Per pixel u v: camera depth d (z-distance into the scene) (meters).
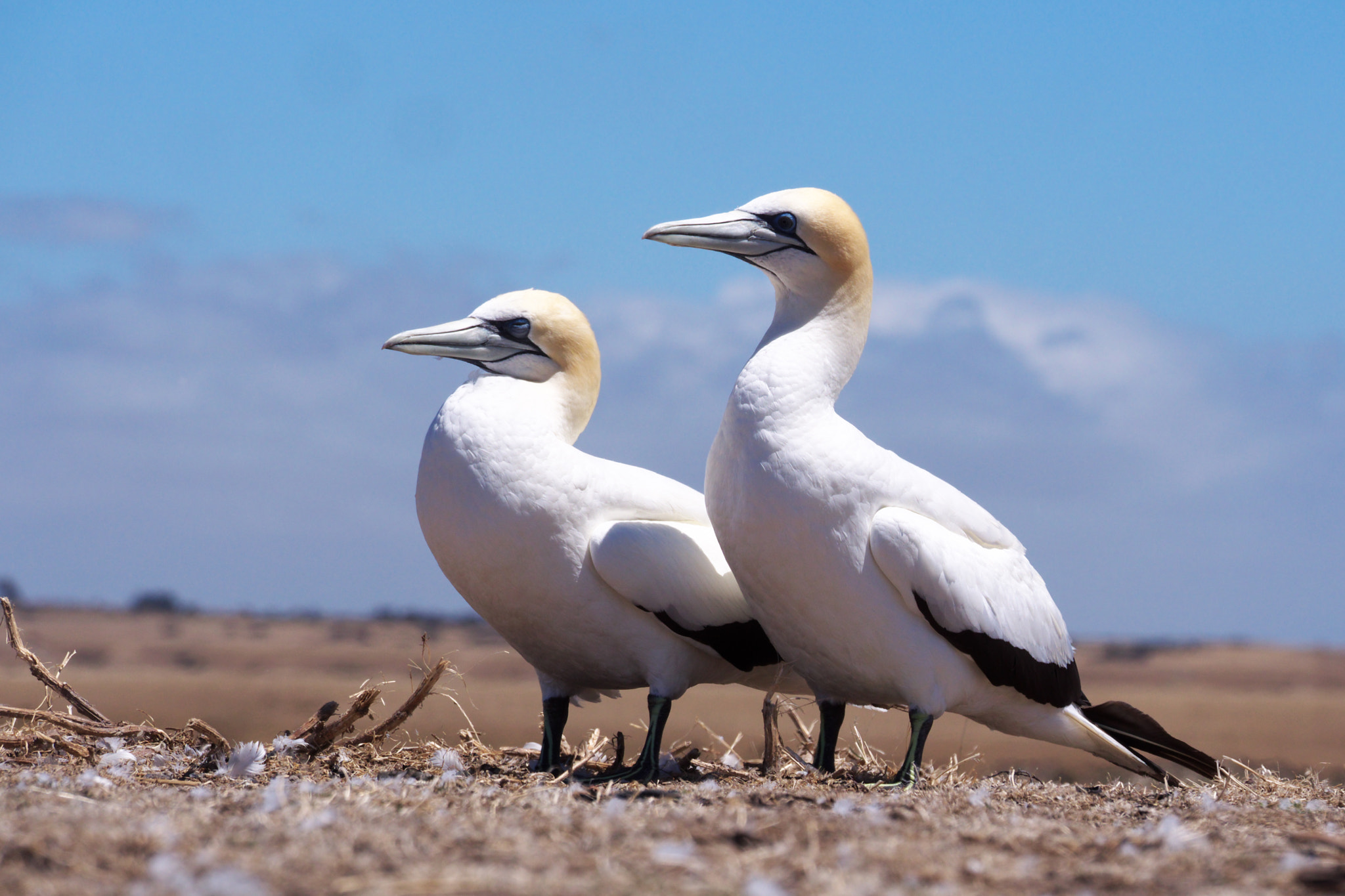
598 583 11.28
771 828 7.45
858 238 11.24
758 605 10.91
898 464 10.69
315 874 6.15
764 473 10.45
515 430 11.31
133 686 49.69
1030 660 10.84
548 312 12.20
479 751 12.95
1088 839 7.59
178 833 6.89
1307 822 8.55
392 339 12.05
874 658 10.63
